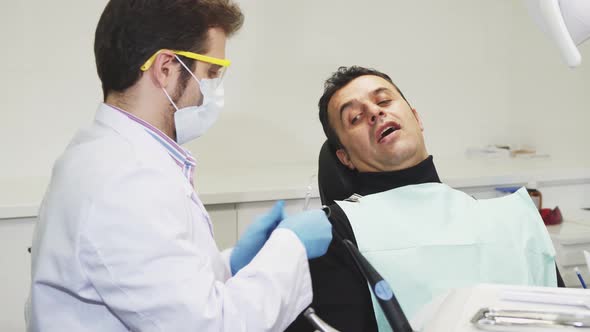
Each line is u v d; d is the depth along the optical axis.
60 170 0.93
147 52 0.95
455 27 2.86
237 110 2.61
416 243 1.28
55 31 2.33
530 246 1.34
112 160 0.90
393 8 2.76
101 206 0.84
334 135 1.54
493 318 0.73
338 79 1.56
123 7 0.95
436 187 1.42
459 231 1.32
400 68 2.81
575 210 2.35
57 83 2.36
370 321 1.25
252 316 0.89
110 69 0.97
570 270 2.03
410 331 0.79
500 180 2.21
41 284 0.90
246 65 2.59
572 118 3.09
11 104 2.30
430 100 2.87
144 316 0.84
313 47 2.67
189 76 1.00
